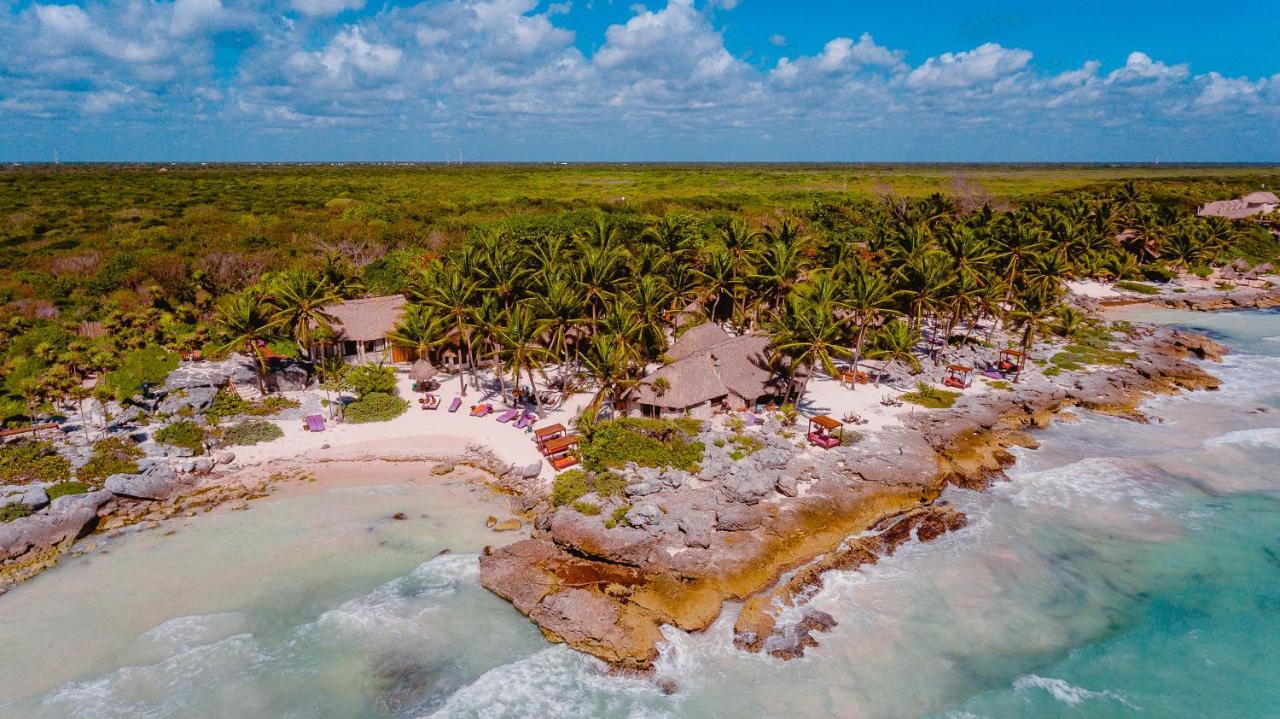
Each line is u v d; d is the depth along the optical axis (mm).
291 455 44812
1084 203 115625
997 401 53344
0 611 31031
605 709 26812
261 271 77312
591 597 30984
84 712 26172
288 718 26234
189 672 28094
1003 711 27016
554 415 50312
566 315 51094
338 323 58188
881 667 28984
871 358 57906
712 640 29969
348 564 34656
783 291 63562
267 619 31031
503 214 111562
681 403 46625
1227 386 60156
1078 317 70750
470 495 40719
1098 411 53938
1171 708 27391
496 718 26375
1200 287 99812
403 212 110875
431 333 51562
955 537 37594
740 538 35375
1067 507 40688
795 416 48281
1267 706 27625
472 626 30797
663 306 59750
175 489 40469
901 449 44531
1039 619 32000
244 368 53562
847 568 34531
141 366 51562
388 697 27234
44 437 43031
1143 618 32188
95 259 78250
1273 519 39531
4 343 55062
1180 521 39469
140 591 32594
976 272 63719
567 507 37188
